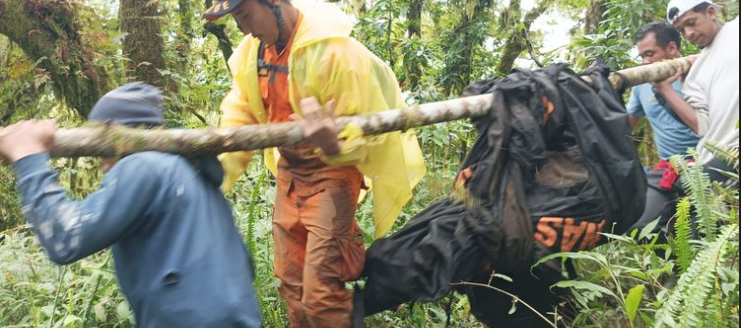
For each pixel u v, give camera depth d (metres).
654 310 2.87
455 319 3.81
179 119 7.24
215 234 2.15
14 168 2.03
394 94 3.20
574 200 2.82
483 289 3.14
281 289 3.29
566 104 2.87
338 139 2.69
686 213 2.91
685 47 5.35
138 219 2.04
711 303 2.52
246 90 3.27
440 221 2.91
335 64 2.93
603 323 3.15
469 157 2.96
